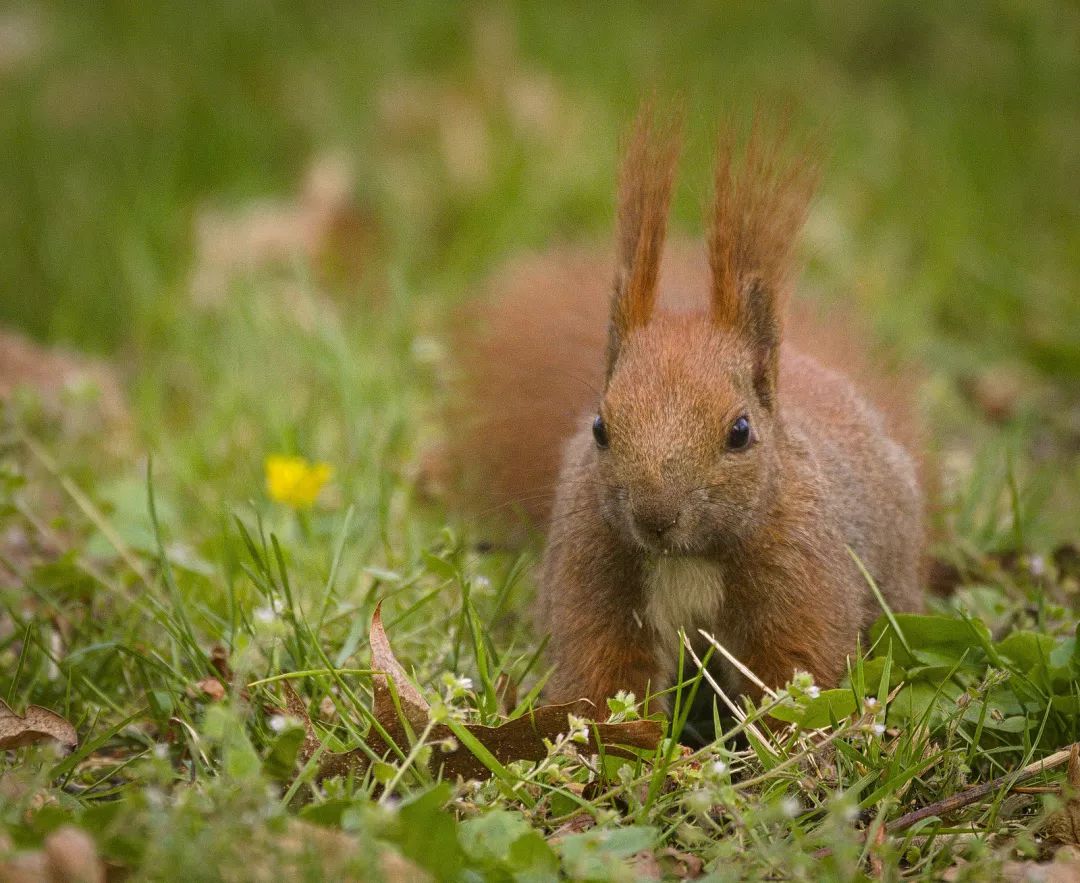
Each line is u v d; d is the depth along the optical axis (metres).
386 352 12.90
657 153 7.73
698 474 7.12
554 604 7.93
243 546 9.47
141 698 8.14
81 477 10.89
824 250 14.89
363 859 5.35
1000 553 10.06
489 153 16.69
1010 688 7.68
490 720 7.25
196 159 17.41
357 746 6.86
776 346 7.70
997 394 13.27
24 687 8.21
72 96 18.98
